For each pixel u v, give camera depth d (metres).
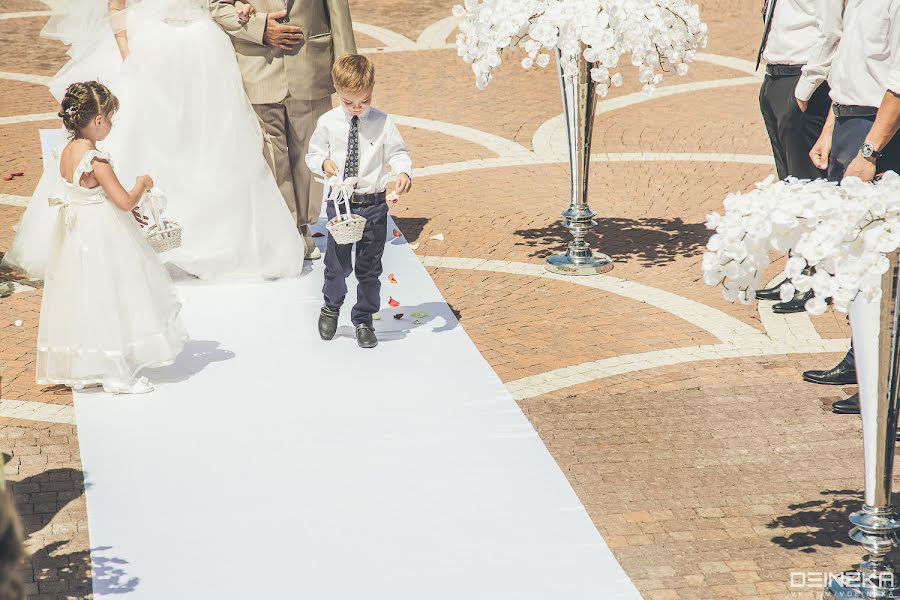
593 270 8.28
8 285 8.07
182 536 4.73
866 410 4.06
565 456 5.51
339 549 4.62
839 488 5.17
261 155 7.93
